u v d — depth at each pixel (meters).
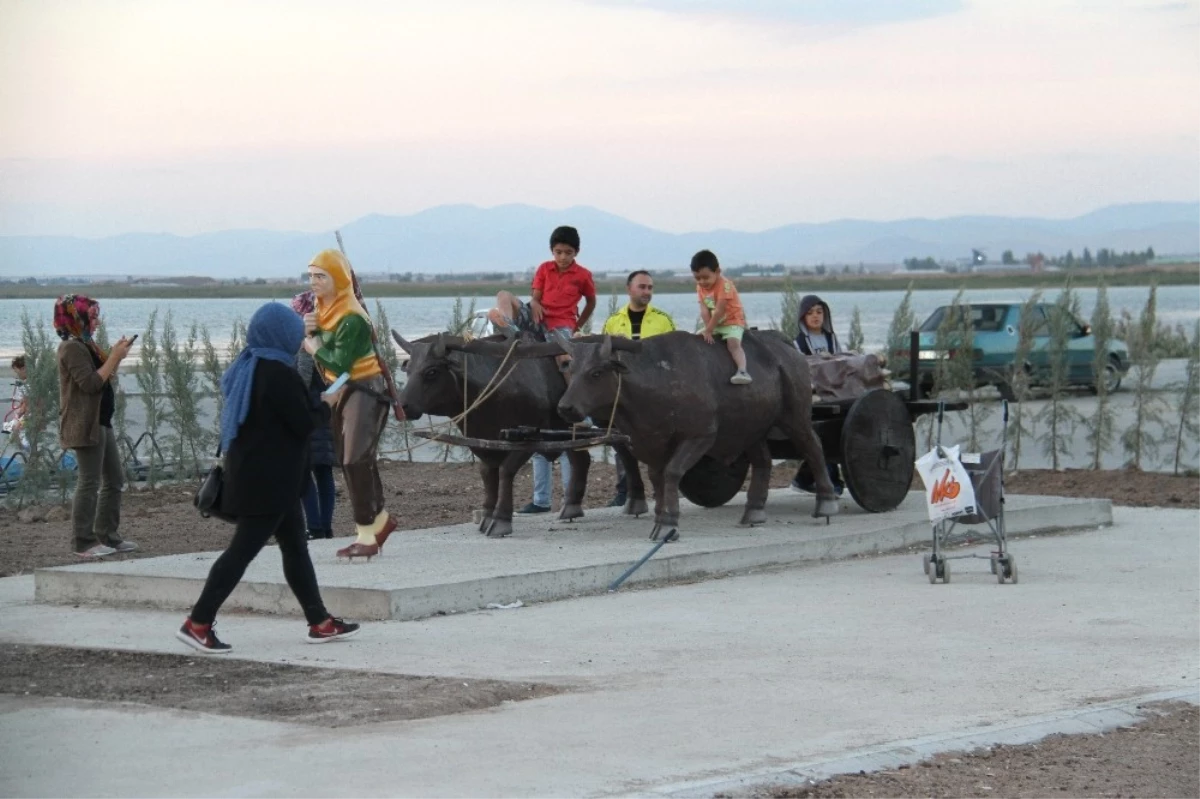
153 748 8.16
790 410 16.55
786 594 13.62
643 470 23.39
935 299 176.75
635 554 14.49
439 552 14.65
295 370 10.91
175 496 22.00
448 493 22.19
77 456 16.36
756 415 16.02
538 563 13.88
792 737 8.55
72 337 16.20
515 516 18.17
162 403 23.72
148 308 110.38
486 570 13.45
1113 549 16.34
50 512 20.31
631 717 8.98
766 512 17.83
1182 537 17.23
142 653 10.98
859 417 17.28
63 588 13.84
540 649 11.14
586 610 12.84
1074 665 10.65
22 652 11.14
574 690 9.77
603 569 13.87
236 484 10.80
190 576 13.30
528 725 8.74
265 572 13.44
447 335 15.56
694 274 15.99
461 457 26.39
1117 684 10.09
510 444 14.93
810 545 15.58
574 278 17.25
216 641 10.97
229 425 10.76
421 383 15.28
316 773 7.66
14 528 19.20
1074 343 32.38
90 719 8.86
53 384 21.17
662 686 9.89
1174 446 26.34
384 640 11.49
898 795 7.60
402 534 16.22
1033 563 15.41
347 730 8.59
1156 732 8.94
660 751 8.18
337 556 14.25
